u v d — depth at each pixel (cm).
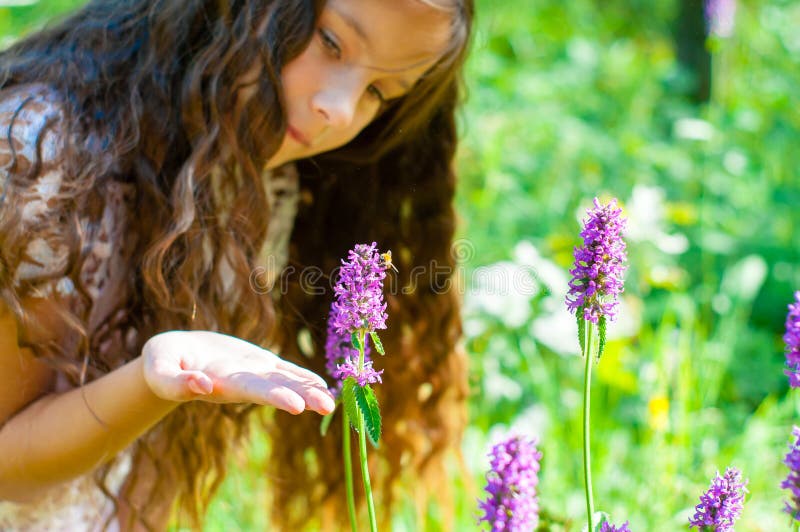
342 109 131
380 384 158
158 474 143
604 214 108
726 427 221
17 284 125
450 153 159
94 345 135
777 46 445
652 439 187
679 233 279
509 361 220
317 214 160
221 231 136
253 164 134
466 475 164
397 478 159
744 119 365
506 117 327
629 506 173
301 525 160
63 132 128
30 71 134
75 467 123
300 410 104
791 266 287
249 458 165
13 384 128
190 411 141
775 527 172
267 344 141
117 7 141
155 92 135
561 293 214
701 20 391
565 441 201
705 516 108
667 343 209
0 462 125
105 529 142
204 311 137
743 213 317
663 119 378
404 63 133
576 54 416
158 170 135
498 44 423
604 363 209
